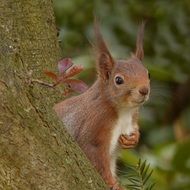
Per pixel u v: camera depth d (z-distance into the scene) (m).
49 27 10.73
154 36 17.83
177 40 17.94
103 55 9.90
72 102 9.91
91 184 7.73
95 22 9.93
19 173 7.42
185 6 18.08
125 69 9.76
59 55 10.84
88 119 9.62
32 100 7.57
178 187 14.52
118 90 9.68
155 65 16.94
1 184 7.40
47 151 7.53
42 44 10.52
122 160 12.20
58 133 7.68
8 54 7.57
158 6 17.81
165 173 14.69
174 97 18.12
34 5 10.54
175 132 17.48
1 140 7.35
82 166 7.74
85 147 9.54
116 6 17.44
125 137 9.86
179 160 14.91
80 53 16.33
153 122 17.45
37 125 7.53
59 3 16.97
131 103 9.66
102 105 9.69
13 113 7.39
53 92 10.24
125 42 17.28
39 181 7.46
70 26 16.94
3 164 7.39
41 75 10.30
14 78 7.48
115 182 9.52
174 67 17.69
